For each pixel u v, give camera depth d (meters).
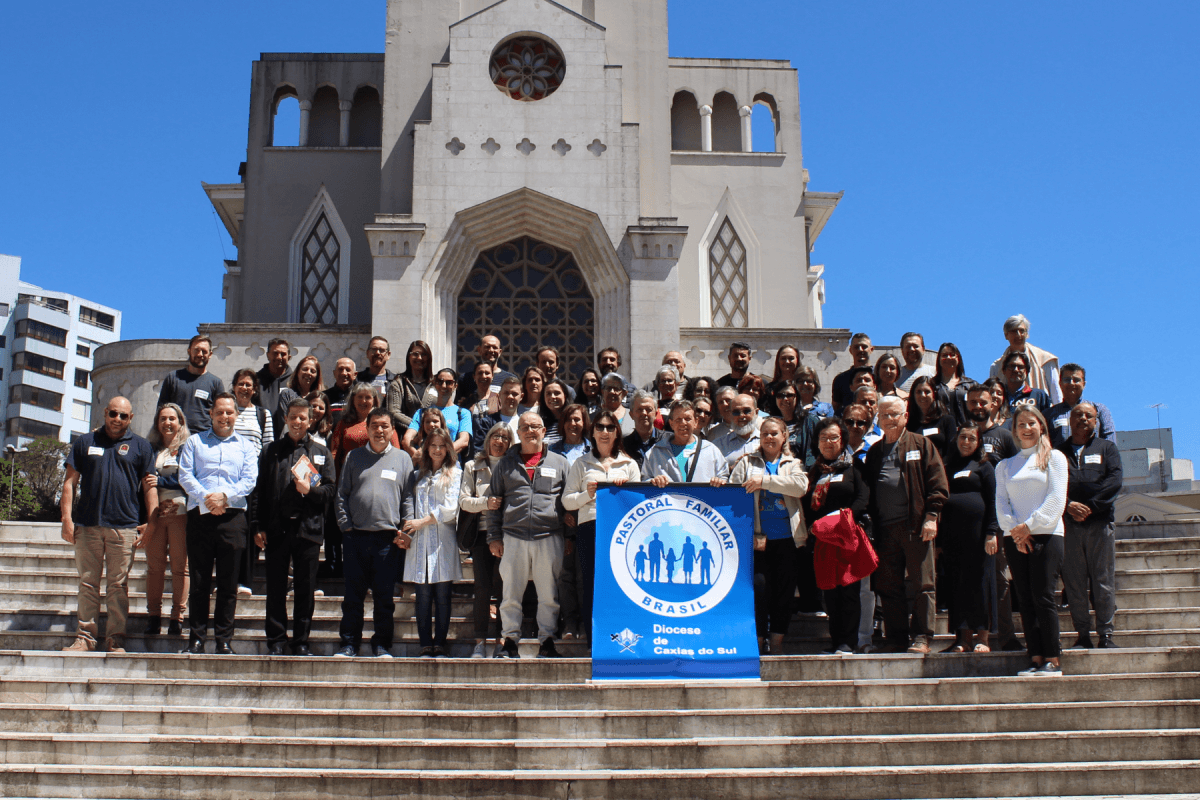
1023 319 11.58
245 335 19.41
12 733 7.74
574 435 10.29
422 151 19.66
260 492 9.69
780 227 23.38
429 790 7.11
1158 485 56.19
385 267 19.12
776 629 9.38
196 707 8.16
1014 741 7.61
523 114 19.95
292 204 23.02
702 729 7.84
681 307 22.67
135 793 7.18
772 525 9.41
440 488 9.70
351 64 24.27
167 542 9.92
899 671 8.68
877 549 9.38
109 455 9.39
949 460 9.55
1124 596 10.41
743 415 10.30
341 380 12.09
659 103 21.66
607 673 8.48
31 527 12.27
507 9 20.31
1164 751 7.62
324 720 7.90
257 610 10.52
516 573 9.30
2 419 79.38
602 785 7.12
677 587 8.79
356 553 9.37
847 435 9.98
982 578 9.08
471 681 8.66
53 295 83.69
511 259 20.34
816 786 7.20
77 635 9.24
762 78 24.56
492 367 12.23
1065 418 10.42
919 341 12.16
